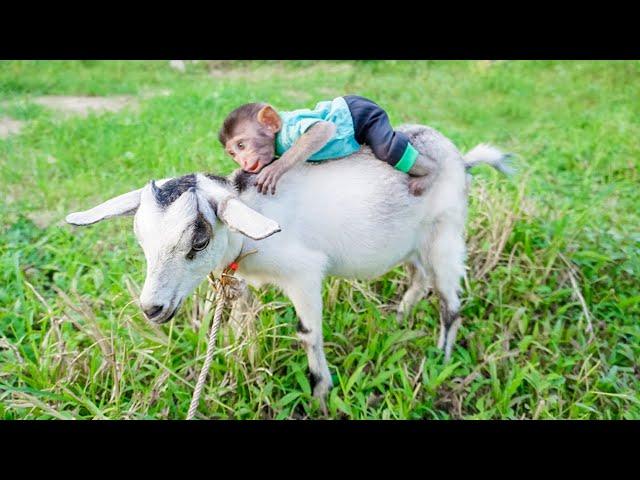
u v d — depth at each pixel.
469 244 5.09
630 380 4.25
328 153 3.79
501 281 4.77
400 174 3.93
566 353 4.40
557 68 11.11
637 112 8.73
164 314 3.19
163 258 3.15
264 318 4.18
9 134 7.67
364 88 10.08
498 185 5.98
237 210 3.14
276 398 4.00
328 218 3.79
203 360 3.99
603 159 7.11
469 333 4.47
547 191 6.24
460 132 7.99
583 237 5.31
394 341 4.14
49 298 4.74
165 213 3.14
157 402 3.80
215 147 6.86
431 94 9.91
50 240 5.45
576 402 3.94
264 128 3.50
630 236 5.38
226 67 11.94
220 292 3.63
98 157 6.92
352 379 3.80
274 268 3.69
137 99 9.77
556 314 4.61
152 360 3.97
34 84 10.16
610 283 4.90
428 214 4.11
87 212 3.31
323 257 3.84
